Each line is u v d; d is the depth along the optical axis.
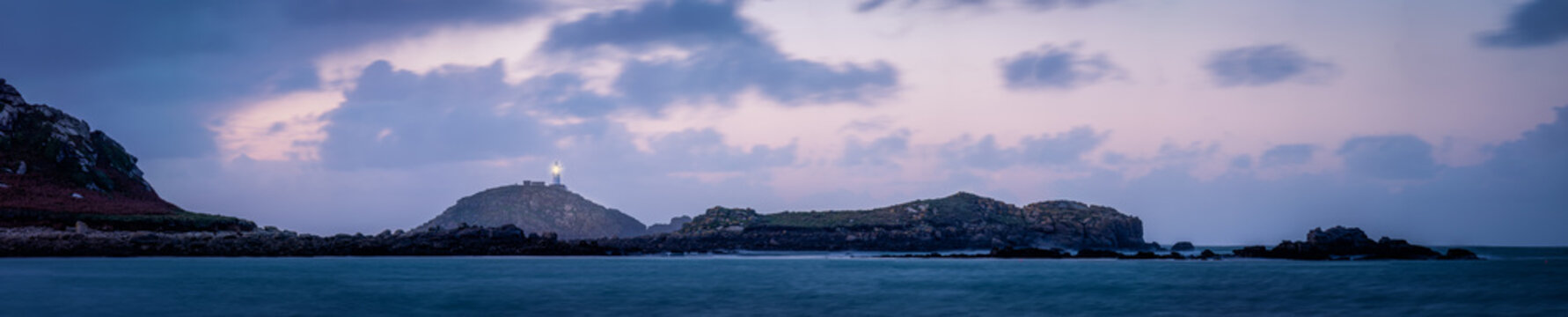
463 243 143.00
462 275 90.00
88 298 59.91
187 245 118.69
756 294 69.50
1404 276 90.12
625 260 136.12
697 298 66.56
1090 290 74.00
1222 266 111.56
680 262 132.38
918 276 92.94
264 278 79.50
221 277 79.44
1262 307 60.28
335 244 130.25
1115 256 148.00
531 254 147.75
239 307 56.59
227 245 121.62
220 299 61.31
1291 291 71.75
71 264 94.00
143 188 155.00
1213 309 59.50
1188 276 91.75
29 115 144.38
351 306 58.28
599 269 104.19
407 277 84.31
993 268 111.12
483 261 124.75
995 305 61.91
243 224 139.50
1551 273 94.56
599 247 161.50
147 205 143.00
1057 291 72.50
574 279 85.38
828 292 71.56
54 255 108.69
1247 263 118.50
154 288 67.75
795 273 98.50
